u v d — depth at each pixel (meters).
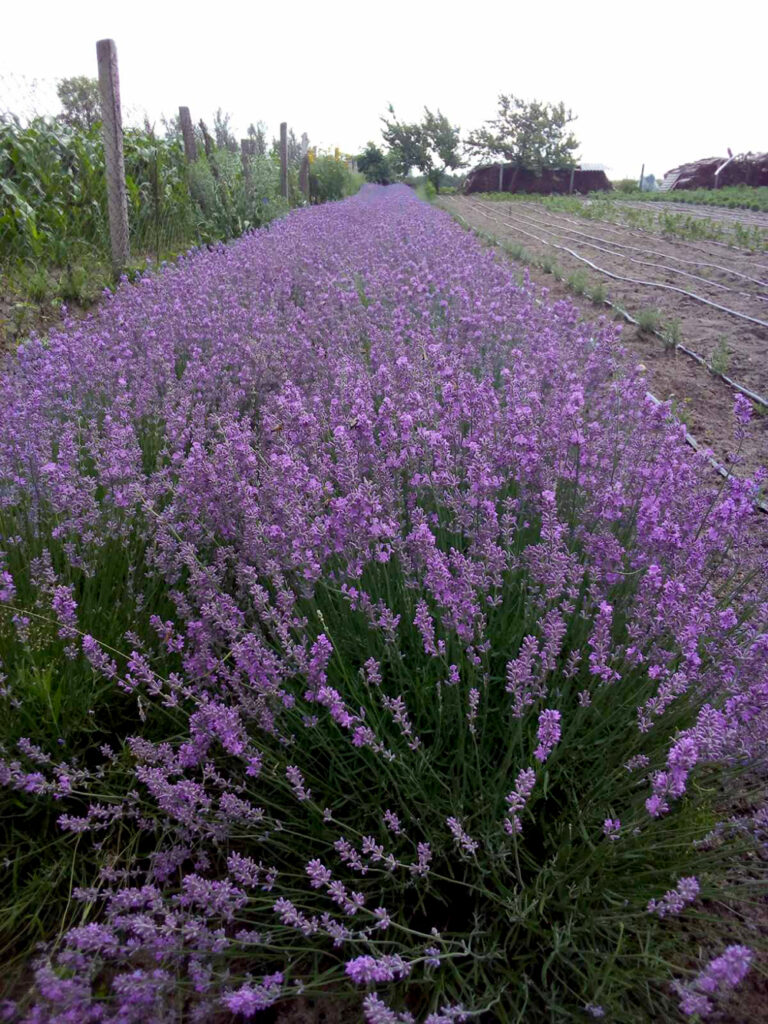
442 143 51.47
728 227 16.20
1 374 4.00
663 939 1.72
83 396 3.74
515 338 4.76
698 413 5.06
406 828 1.91
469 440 2.81
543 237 14.91
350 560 2.19
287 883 1.89
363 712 1.85
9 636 2.26
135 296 5.29
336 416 3.20
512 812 1.57
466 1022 1.58
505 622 2.30
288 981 1.68
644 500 2.43
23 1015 1.54
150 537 2.71
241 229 11.50
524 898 1.69
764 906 1.84
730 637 2.11
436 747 2.01
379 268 6.68
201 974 1.53
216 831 1.81
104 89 7.34
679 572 2.28
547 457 2.74
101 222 8.25
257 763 1.80
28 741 1.87
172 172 10.80
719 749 1.66
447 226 13.56
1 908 1.83
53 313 6.15
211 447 3.46
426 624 1.94
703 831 1.73
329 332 4.86
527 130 44.88
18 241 6.96
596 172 46.84
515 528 2.54
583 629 2.20
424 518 2.40
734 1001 1.63
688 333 6.83
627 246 13.00
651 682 2.00
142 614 2.46
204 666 2.07
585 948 1.71
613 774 1.86
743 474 4.14
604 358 4.09
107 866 1.90
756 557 2.82
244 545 2.42
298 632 2.15
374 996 1.31
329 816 1.75
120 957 1.59
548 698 2.11
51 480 2.55
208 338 4.67
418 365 3.63
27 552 2.65
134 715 2.30
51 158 7.99
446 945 1.62
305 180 22.72
